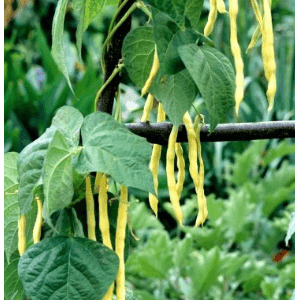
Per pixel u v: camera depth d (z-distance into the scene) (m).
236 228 2.65
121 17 0.92
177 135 0.93
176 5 0.82
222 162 4.09
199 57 0.79
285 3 5.00
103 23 4.93
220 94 0.79
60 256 0.84
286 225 2.67
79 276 0.83
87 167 0.79
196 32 0.82
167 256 2.24
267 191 3.26
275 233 2.98
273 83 0.82
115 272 0.84
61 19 0.89
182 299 2.43
